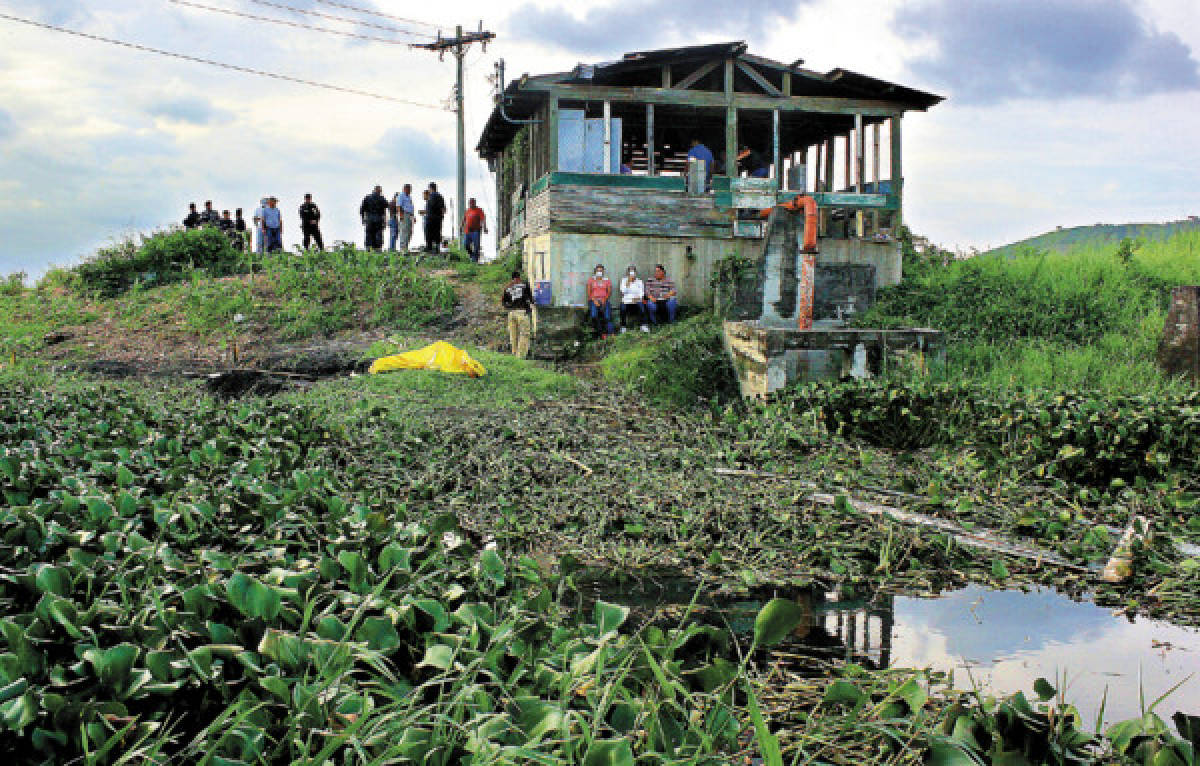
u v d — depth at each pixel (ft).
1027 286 48.39
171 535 11.98
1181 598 15.21
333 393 34.32
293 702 7.18
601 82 53.52
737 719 9.12
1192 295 34.53
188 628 8.21
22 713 6.48
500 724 7.01
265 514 13.70
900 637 13.70
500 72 54.90
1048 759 8.07
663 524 19.90
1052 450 24.26
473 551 12.78
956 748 8.02
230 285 60.39
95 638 7.82
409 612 8.95
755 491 22.03
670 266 53.06
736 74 56.13
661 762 7.16
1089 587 16.11
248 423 23.89
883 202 55.26
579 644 9.09
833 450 26.66
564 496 22.09
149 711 7.25
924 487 22.74
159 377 42.78
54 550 10.87
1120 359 38.81
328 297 57.67
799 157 68.59
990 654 13.01
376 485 21.79
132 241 69.31
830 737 9.53
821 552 17.88
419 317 54.19
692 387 38.63
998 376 37.04
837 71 53.36
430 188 73.41
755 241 53.93
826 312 49.39
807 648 13.20
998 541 18.31
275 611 8.68
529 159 61.26
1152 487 22.40
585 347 46.80
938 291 50.29
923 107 56.59
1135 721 8.42
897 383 31.07
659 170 74.54
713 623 14.44
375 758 6.50
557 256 51.75
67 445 19.03
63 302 61.46
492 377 38.27
